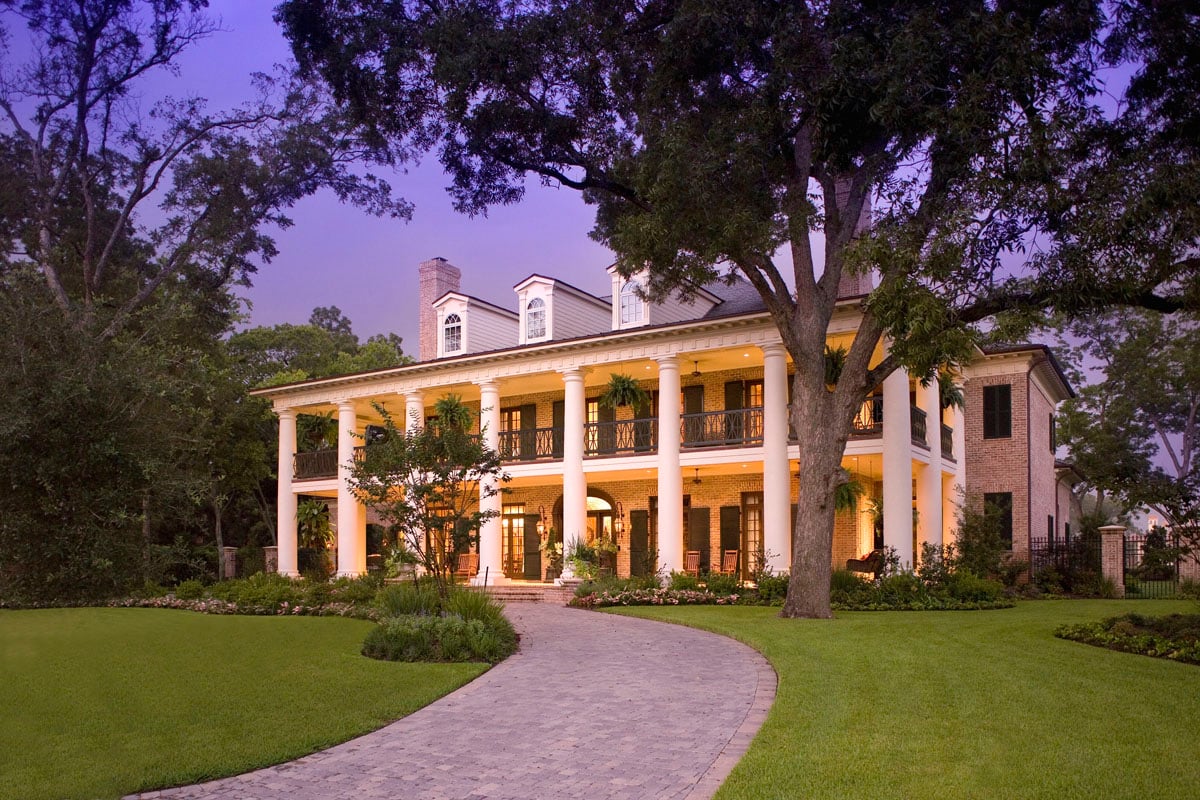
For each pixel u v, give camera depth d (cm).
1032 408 2673
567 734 793
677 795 615
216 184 2520
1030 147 1200
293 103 2498
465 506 1677
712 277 1655
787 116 1436
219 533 3303
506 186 1794
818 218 1573
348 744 780
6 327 828
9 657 1277
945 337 1291
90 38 2230
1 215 2464
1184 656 1023
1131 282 1214
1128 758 639
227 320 2856
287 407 3086
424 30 1507
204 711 894
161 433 916
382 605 1582
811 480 1638
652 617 1688
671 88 1529
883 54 1327
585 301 2855
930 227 1364
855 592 1833
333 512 3741
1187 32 1212
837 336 2130
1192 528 1253
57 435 814
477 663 1173
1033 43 1196
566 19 1503
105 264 2552
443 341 2930
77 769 696
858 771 625
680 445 2311
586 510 2553
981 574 2162
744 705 877
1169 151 1247
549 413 2892
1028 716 761
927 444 2244
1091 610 1669
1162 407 3850
